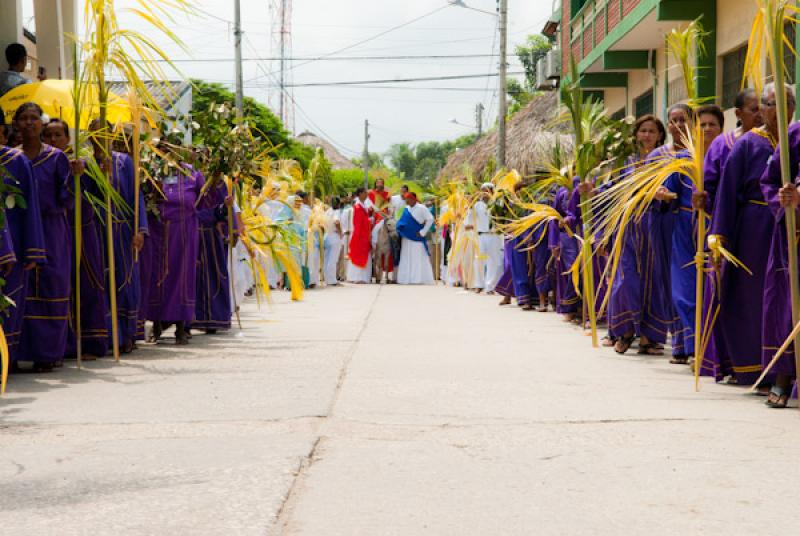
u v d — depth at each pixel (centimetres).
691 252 789
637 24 1736
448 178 3134
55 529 359
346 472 439
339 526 363
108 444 496
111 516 374
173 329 1143
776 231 610
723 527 362
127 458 464
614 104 2411
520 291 1457
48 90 980
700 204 673
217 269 1041
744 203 651
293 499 398
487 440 505
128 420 559
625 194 730
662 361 838
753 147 641
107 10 769
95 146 820
